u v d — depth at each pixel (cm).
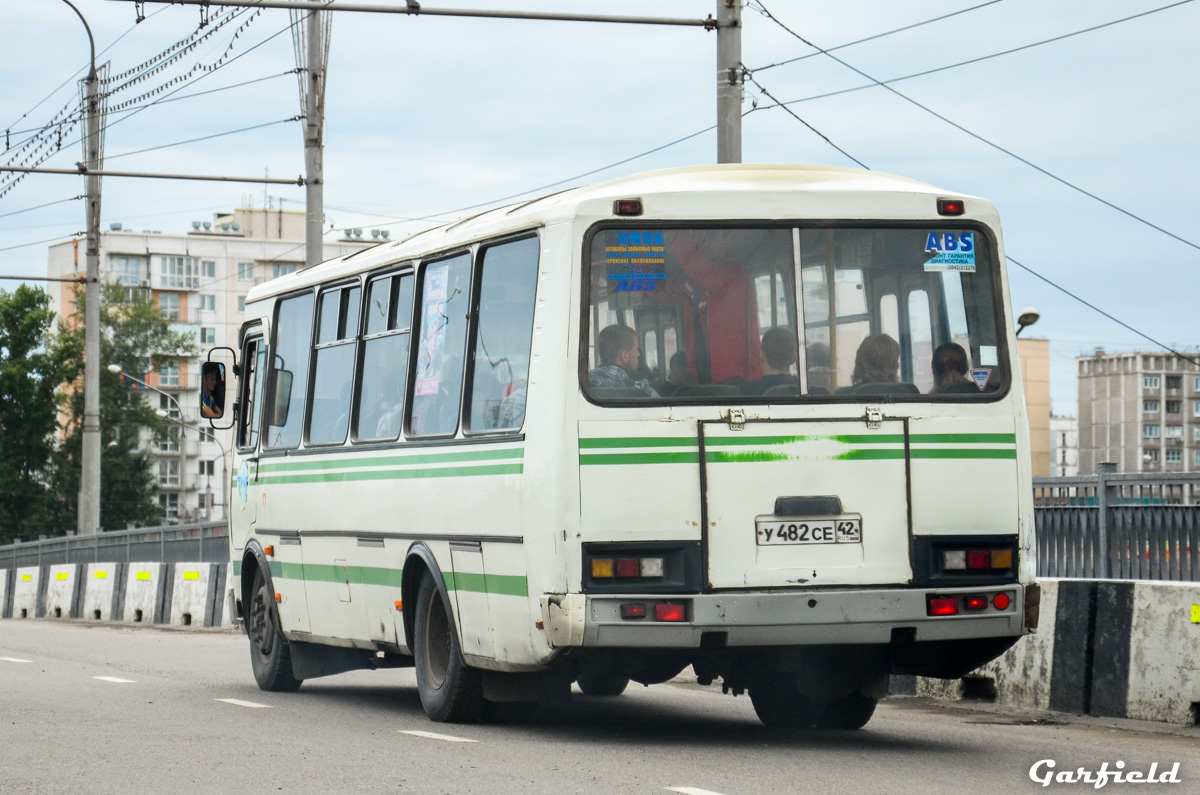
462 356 999
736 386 883
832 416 883
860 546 877
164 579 2670
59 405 8888
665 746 912
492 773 784
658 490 866
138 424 9431
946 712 1192
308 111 2350
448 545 994
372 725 1018
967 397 902
